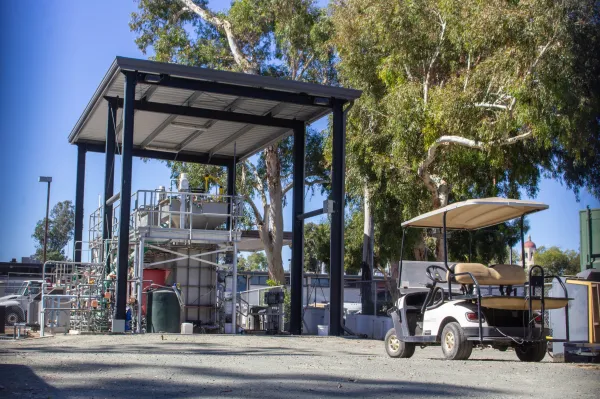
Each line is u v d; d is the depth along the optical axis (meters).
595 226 16.33
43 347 13.53
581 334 13.88
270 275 38.03
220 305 24.11
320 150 38.31
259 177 39.16
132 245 23.11
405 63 25.39
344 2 28.91
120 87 21.70
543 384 8.40
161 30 38.25
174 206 22.52
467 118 23.09
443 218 12.30
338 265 21.12
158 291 20.34
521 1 21.31
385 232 29.73
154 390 7.36
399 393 7.45
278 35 35.97
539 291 11.69
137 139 28.02
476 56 24.52
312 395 7.20
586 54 20.81
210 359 10.94
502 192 27.42
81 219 27.45
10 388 7.39
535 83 20.95
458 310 11.68
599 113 21.30
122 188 18.86
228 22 37.69
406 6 25.08
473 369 10.05
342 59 29.12
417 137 25.45
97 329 19.22
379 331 22.95
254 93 21.02
